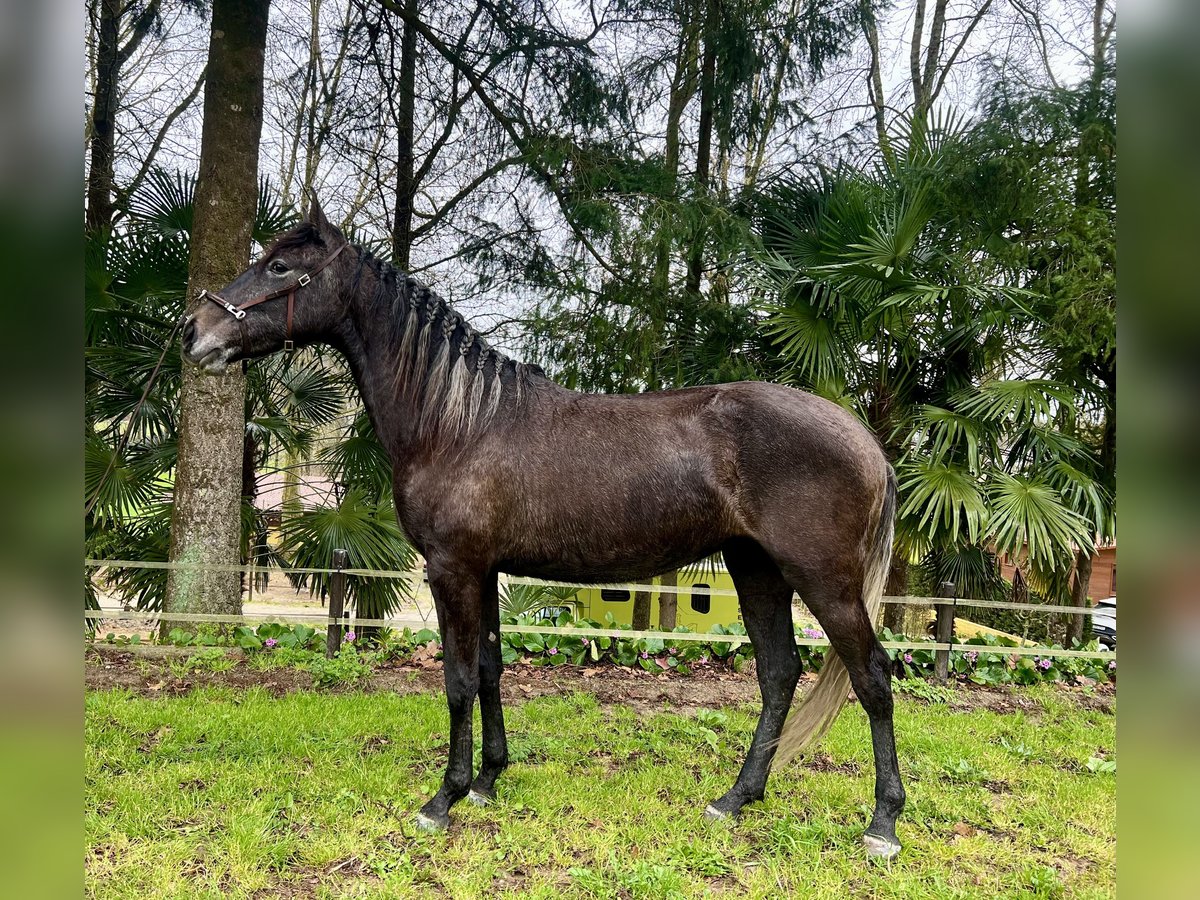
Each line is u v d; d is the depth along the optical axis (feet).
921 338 18.25
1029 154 17.75
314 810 9.29
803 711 9.18
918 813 9.78
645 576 9.20
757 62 20.49
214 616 16.24
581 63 20.67
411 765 10.82
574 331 20.54
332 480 21.08
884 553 8.95
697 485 8.68
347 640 16.52
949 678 17.10
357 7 22.68
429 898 7.59
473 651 8.96
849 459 8.53
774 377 18.99
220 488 17.08
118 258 18.81
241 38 16.85
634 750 11.94
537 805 9.61
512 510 8.82
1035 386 16.35
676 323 20.57
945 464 16.51
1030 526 14.89
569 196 20.38
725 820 9.25
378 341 9.29
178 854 8.05
